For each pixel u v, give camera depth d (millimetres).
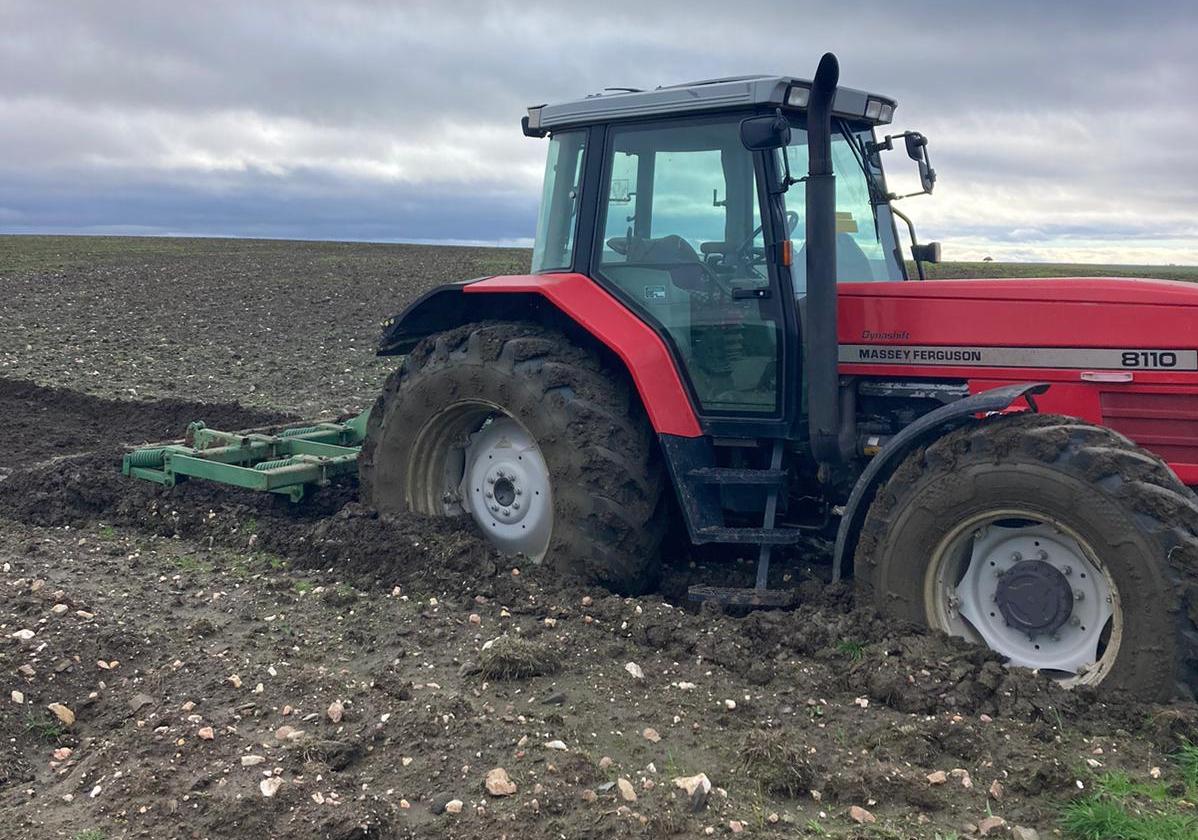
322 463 6301
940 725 3770
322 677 4117
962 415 4336
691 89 4996
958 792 3461
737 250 5012
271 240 50406
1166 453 4559
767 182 4891
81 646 4348
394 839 3158
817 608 4637
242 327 16984
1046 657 4227
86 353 14156
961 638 4293
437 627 4730
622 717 3928
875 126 5645
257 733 3736
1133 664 3938
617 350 5027
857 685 4109
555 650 4395
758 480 4910
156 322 17359
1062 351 4684
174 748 3590
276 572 5582
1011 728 3842
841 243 5301
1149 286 4594
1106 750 3695
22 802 3371
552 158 5594
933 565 4375
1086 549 4055
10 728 3770
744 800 3381
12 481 6887
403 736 3668
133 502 6516
